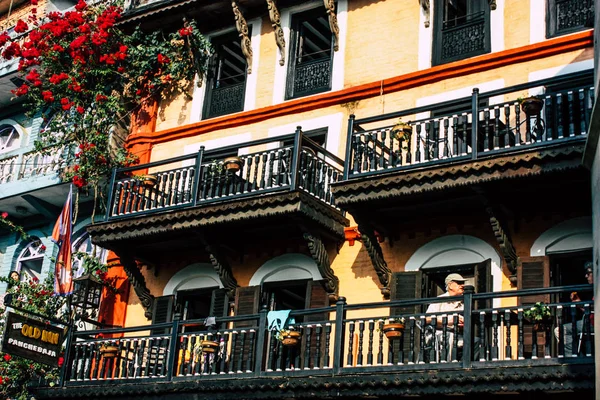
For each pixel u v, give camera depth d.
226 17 22.59
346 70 20.58
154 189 20.38
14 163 24.61
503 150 16.16
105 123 22.12
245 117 21.34
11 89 26.05
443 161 16.69
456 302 16.42
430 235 18.14
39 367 20.81
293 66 21.47
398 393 15.61
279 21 21.59
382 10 20.61
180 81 22.81
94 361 20.23
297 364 17.23
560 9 18.39
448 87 19.06
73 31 22.88
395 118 19.17
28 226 25.14
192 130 22.02
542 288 14.84
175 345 18.25
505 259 16.75
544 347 15.16
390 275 18.19
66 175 22.02
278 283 19.64
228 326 19.56
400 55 19.98
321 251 18.53
